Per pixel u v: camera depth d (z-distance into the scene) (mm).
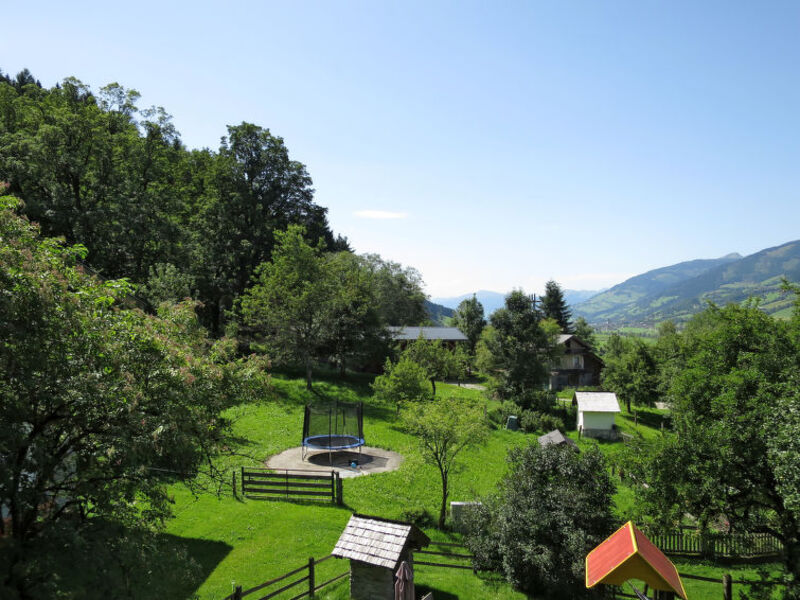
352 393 49719
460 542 22672
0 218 9734
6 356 8188
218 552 18047
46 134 40719
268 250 61406
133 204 45219
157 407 10547
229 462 27891
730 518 18188
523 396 56375
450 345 87125
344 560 18609
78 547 8094
